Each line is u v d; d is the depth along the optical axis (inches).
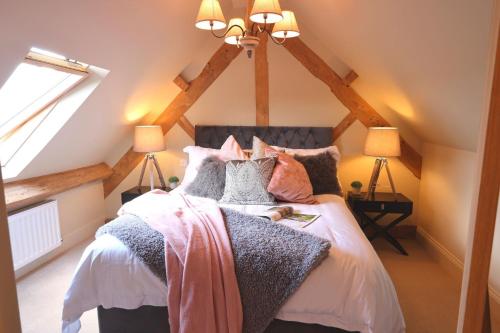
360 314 62.2
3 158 109.6
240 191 108.7
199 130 153.0
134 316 72.6
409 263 123.1
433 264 122.3
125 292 70.6
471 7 51.3
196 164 132.3
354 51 118.6
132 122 153.3
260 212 94.3
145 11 92.4
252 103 152.0
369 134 133.0
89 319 89.0
